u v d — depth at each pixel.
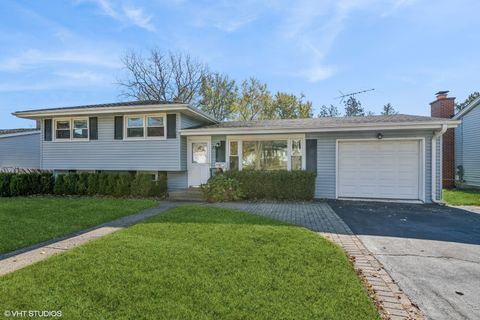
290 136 11.64
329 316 2.65
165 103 12.70
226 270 3.68
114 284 3.28
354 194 11.05
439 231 6.07
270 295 3.04
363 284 3.43
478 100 14.41
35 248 4.83
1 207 8.50
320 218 7.32
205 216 7.05
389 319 2.69
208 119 14.37
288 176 10.68
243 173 10.98
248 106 29.36
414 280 3.60
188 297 2.99
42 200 10.18
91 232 5.89
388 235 5.73
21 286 3.24
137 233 5.45
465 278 3.68
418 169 10.48
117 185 11.83
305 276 3.52
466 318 2.76
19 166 19.88
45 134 13.51
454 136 16.84
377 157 10.86
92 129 13.02
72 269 3.71
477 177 14.88
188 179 12.68
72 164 13.20
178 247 4.58
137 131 12.56
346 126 10.46
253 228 5.80
